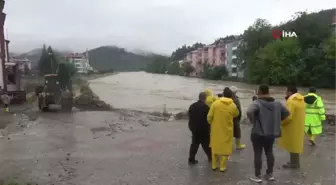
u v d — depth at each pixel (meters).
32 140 10.05
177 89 46.78
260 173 6.15
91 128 12.24
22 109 18.86
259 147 5.98
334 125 12.24
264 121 5.80
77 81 42.28
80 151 8.59
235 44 93.81
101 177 6.42
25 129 12.12
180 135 10.68
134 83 67.88
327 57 50.94
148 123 13.41
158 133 11.06
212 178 6.24
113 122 13.76
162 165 7.18
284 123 6.63
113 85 58.50
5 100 18.00
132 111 18.11
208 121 6.66
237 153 8.14
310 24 59.84
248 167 6.92
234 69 94.12
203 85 59.81
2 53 25.45
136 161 7.54
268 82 61.41
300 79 56.41
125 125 12.90
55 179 6.33
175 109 21.58
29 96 26.23
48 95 17.86
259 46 70.31
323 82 52.09
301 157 7.71
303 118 6.63
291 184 5.84
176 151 8.47
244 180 6.08
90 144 9.42
